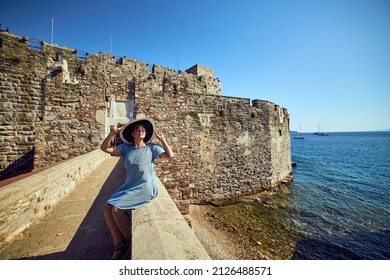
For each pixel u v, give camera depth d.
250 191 13.77
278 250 7.96
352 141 106.25
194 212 10.53
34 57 9.09
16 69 8.66
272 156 15.27
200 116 12.22
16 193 3.16
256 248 7.89
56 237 3.21
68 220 3.82
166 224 2.15
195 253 1.72
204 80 18.92
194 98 12.12
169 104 11.37
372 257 8.02
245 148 13.80
